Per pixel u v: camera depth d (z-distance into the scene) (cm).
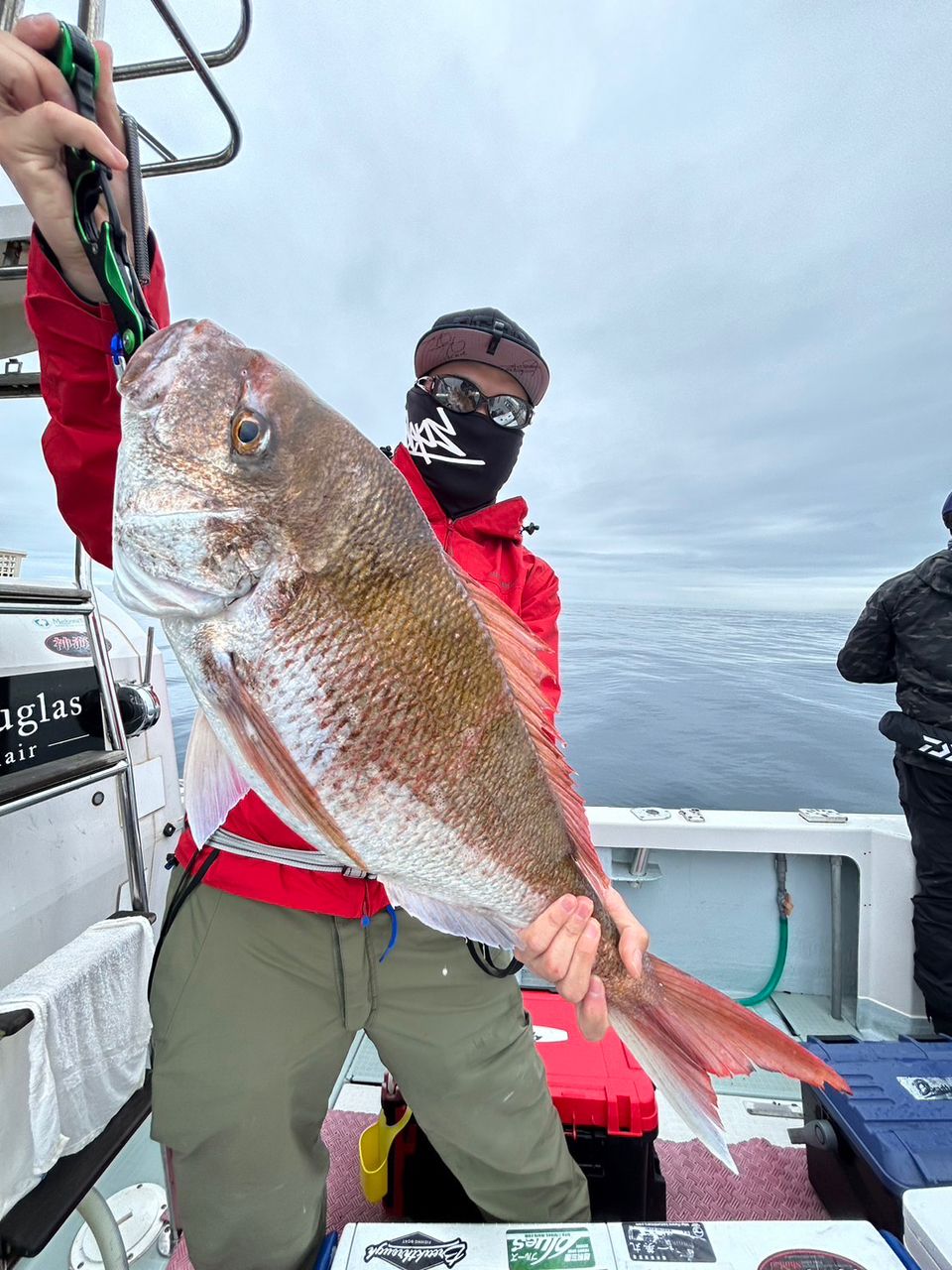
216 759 113
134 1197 196
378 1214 194
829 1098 190
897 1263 117
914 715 287
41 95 90
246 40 163
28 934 172
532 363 165
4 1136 128
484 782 125
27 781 148
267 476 106
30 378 236
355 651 111
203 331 105
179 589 103
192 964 144
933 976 276
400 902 123
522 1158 156
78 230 93
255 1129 137
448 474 169
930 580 301
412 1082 157
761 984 316
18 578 195
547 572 198
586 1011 132
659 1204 182
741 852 317
